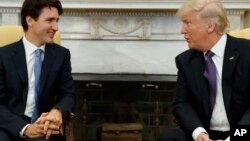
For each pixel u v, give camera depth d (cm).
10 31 231
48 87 199
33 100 197
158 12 344
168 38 347
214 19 183
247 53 185
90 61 347
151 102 372
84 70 348
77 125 375
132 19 345
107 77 349
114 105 374
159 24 346
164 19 346
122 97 373
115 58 347
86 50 346
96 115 375
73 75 348
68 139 200
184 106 189
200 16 182
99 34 346
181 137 179
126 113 374
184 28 188
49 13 196
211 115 186
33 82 198
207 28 183
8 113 188
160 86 369
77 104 372
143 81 356
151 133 375
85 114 366
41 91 197
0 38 229
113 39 346
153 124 374
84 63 347
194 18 183
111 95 373
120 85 371
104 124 362
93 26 345
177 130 183
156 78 350
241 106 183
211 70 186
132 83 369
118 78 349
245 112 183
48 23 197
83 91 372
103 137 362
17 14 338
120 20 345
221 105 185
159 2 333
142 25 345
